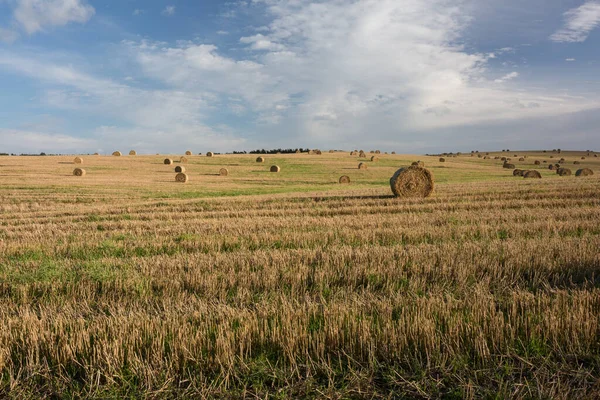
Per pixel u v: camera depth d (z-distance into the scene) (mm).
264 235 11570
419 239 10906
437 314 5125
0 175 43969
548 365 4168
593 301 5391
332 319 5027
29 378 4203
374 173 55219
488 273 7285
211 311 5520
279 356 4414
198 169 58938
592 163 86375
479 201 19906
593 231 11398
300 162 71375
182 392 3961
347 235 11266
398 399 3865
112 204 23688
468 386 3838
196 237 11625
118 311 5656
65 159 69500
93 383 4129
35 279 7383
